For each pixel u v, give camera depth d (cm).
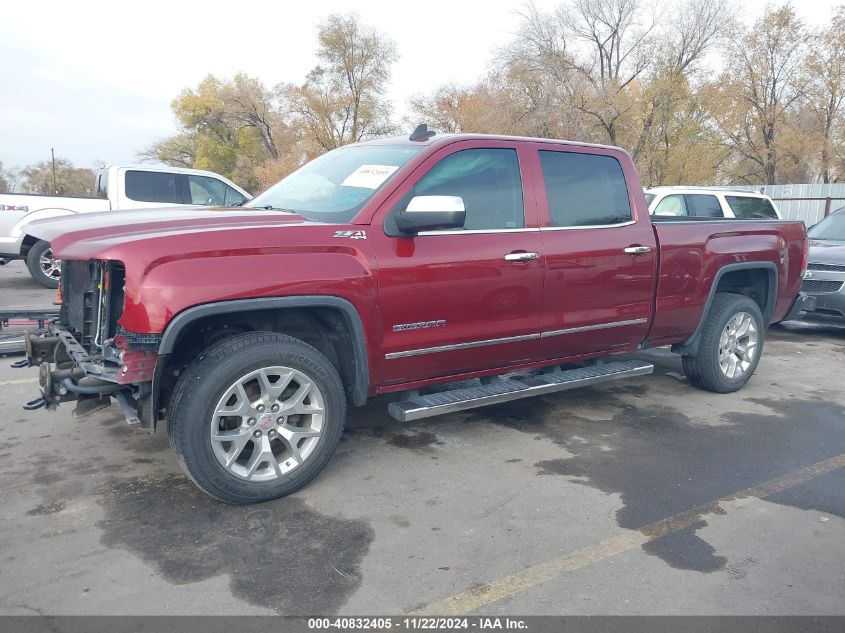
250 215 366
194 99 4822
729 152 3688
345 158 452
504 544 316
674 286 507
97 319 362
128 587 276
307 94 4278
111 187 1085
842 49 3328
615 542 320
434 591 278
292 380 357
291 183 461
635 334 498
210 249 321
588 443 453
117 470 393
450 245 392
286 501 357
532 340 438
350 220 367
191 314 312
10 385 568
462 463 413
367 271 360
